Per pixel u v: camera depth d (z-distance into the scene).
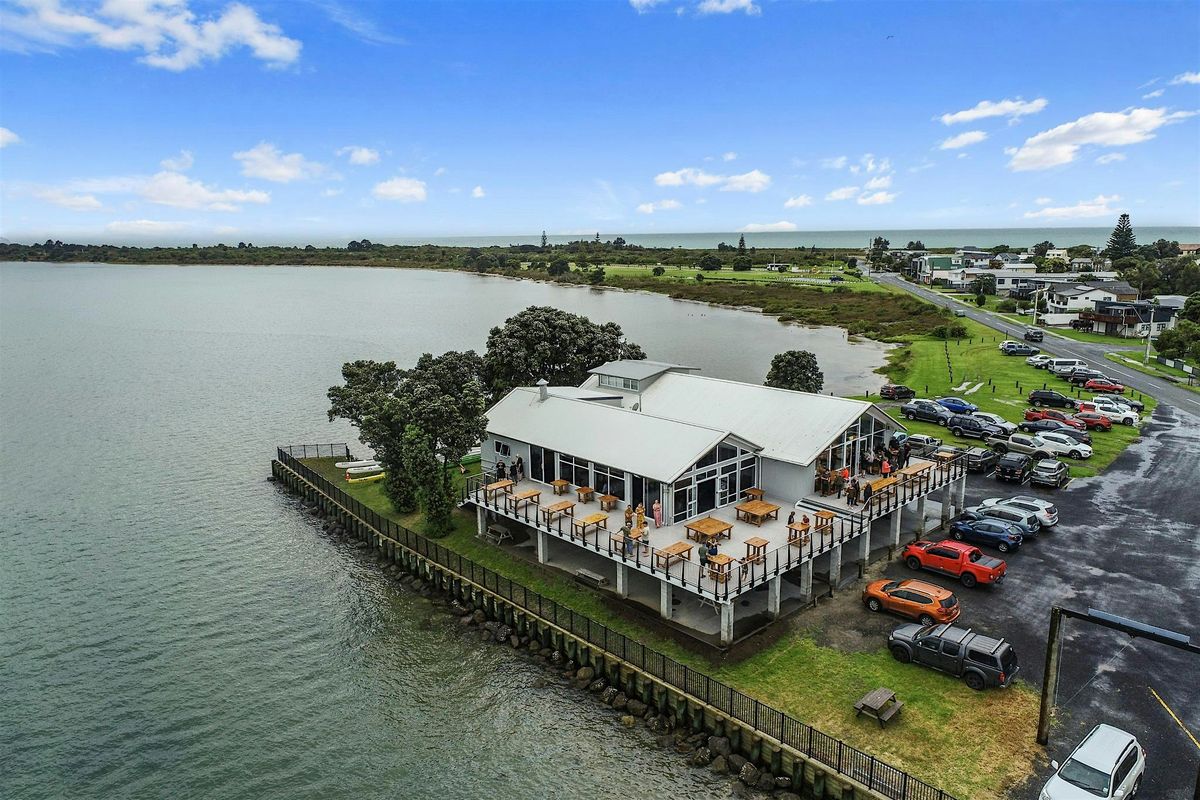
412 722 30.33
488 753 28.25
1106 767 20.91
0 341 138.00
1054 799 20.75
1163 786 22.17
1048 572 36.16
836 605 34.34
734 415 45.16
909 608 32.25
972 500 46.28
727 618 30.67
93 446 70.50
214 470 63.50
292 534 50.19
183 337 141.25
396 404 48.16
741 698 27.61
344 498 51.94
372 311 180.62
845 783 23.22
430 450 45.41
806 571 34.09
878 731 25.55
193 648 36.28
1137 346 102.62
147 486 59.47
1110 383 74.25
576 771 26.94
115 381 100.62
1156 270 158.50
